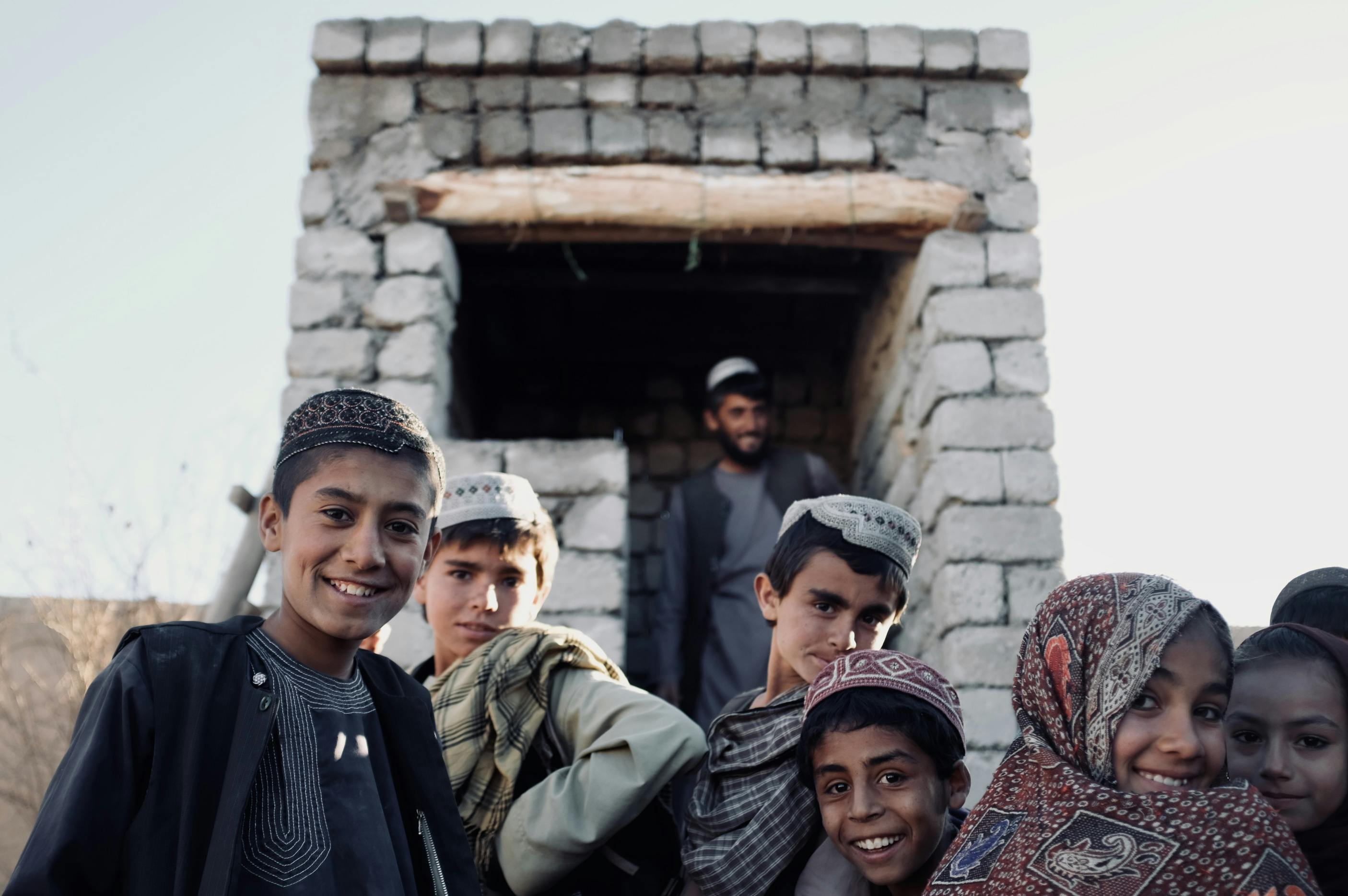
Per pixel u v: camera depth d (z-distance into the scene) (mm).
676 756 2631
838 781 2311
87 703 1907
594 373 8781
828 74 6320
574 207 6086
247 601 5047
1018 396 5809
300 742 2014
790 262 7391
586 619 5387
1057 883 1804
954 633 5418
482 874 2652
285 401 5762
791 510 2912
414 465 2131
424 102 6242
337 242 6031
